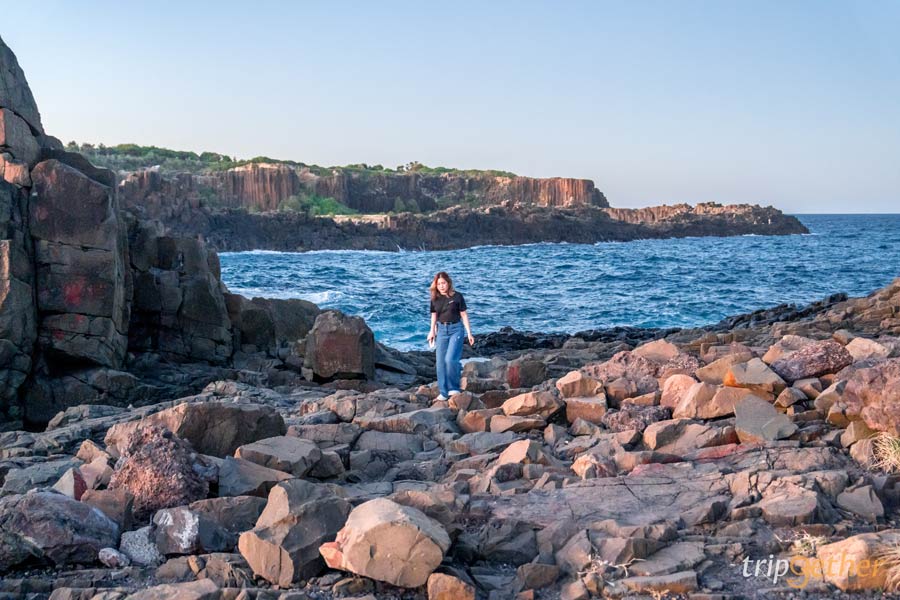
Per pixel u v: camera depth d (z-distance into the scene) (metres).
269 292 46.41
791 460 6.53
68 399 14.58
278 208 178.00
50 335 14.92
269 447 7.23
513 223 157.50
